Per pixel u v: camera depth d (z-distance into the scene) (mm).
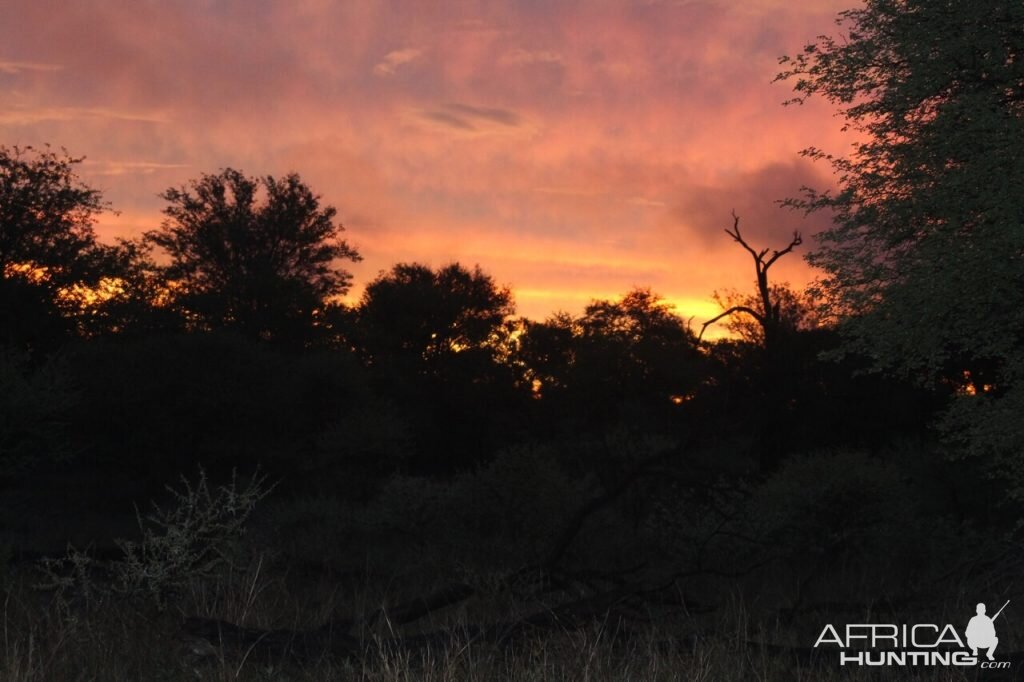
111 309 33969
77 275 32656
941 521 12688
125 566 6020
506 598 7488
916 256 8312
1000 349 8141
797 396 28078
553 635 5570
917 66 8633
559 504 13273
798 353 28406
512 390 47344
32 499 22906
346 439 28953
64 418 25141
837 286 8836
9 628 5406
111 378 26297
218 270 47219
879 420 27625
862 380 27625
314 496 25500
